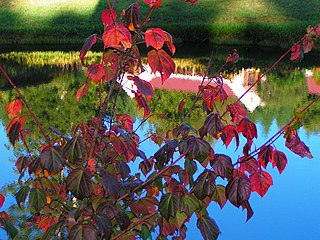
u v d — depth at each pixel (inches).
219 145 255.6
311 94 443.2
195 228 189.2
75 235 77.0
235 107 92.1
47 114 343.6
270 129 328.5
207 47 760.3
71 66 585.0
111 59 87.7
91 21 908.0
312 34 87.4
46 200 87.7
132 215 93.0
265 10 929.5
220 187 84.4
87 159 90.9
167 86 449.1
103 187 85.0
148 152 244.4
